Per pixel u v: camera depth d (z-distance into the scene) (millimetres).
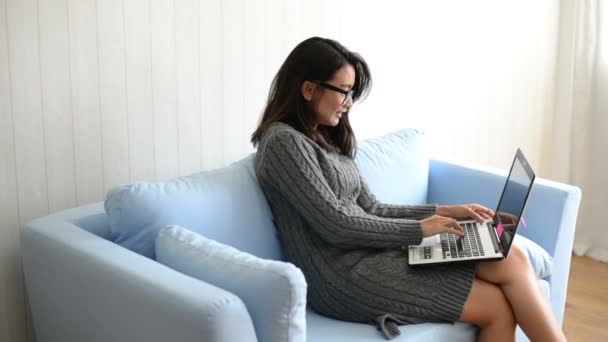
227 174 2068
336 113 2107
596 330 2875
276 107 2109
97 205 2068
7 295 2100
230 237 1976
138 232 1875
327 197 1949
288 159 1950
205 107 2445
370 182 2432
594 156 3676
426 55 3158
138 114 2277
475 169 2627
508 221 2027
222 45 2451
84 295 1760
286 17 2619
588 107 3646
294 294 1546
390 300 1931
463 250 2004
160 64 2301
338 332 1886
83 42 2115
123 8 2184
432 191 2734
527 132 3779
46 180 2113
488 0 3379
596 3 3543
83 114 2152
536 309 1941
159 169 2363
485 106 3512
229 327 1474
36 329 2012
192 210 1923
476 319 1951
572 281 3373
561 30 3703
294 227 2027
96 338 1761
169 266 1771
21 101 2025
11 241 2078
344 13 2799
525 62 3643
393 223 1994
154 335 1572
